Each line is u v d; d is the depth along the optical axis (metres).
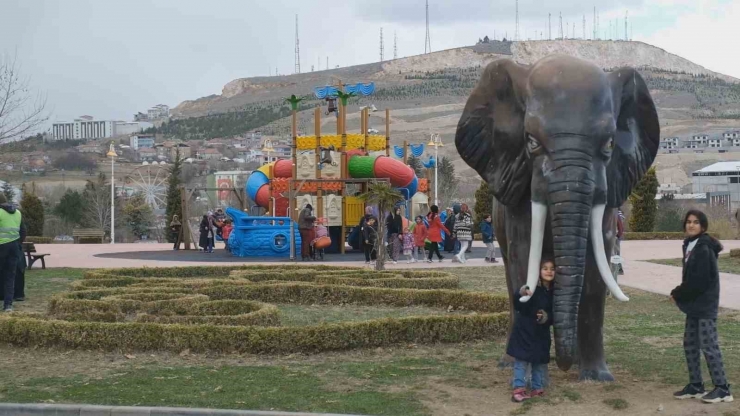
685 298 8.79
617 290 8.25
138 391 9.27
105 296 15.80
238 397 8.97
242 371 10.31
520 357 8.72
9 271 15.46
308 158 31.61
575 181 8.09
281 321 14.77
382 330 11.84
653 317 14.82
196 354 11.40
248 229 30.50
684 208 57.38
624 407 8.43
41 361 11.07
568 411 8.35
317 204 31.03
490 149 9.12
